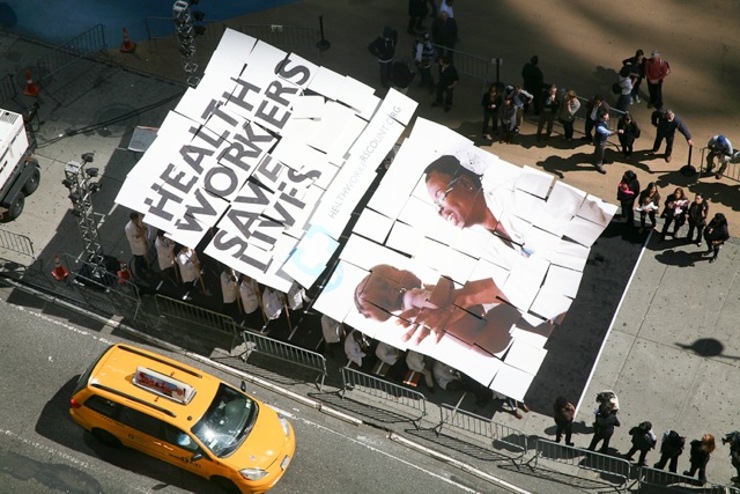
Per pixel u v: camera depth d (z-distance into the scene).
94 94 35.78
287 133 29.61
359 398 29.19
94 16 37.78
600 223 29.61
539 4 38.41
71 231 32.50
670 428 28.83
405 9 38.38
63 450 27.75
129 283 30.81
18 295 31.05
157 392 26.67
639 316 30.84
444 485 27.61
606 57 36.84
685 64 36.66
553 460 28.27
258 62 30.23
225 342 30.22
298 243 28.56
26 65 36.62
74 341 30.09
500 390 27.56
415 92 36.03
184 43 31.91
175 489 27.17
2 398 28.73
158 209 29.00
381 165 32.44
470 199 29.47
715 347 30.22
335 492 27.34
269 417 27.19
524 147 34.72
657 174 33.97
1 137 31.55
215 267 31.33
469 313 28.34
